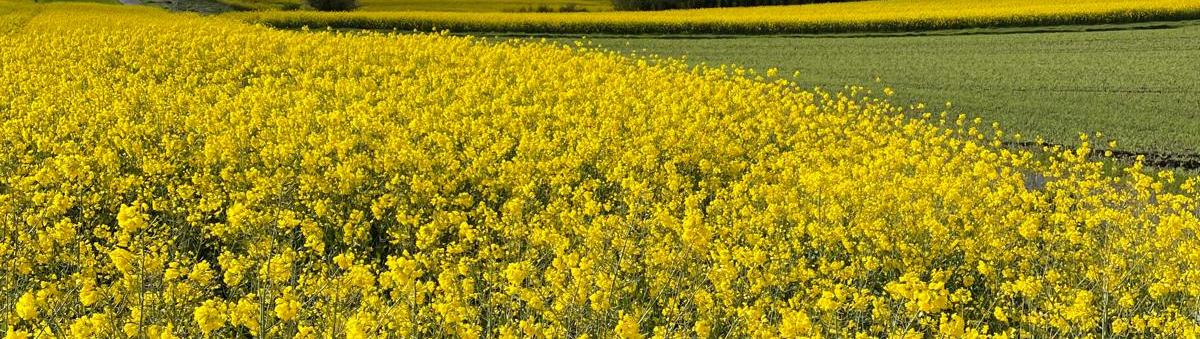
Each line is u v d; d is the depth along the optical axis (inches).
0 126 458.6
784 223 323.9
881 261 274.5
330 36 994.7
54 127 461.4
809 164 442.9
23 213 250.4
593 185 333.1
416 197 307.7
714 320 218.8
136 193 347.6
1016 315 237.8
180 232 282.8
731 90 693.3
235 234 263.7
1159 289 233.1
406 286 181.0
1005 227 310.3
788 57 1190.9
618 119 530.9
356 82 693.9
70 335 169.9
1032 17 1427.2
